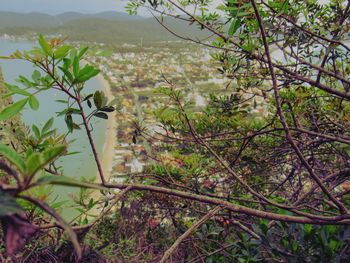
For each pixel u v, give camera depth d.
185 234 1.33
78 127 1.27
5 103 2.04
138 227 2.93
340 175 2.75
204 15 2.34
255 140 3.56
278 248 2.12
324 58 2.04
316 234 2.07
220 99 3.16
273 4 1.94
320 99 3.19
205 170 3.25
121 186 1.28
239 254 2.35
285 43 2.02
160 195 2.79
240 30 2.09
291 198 3.07
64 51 0.99
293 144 1.51
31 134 1.54
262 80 2.58
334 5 2.55
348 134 2.90
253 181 3.51
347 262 1.95
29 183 0.50
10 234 0.43
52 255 1.62
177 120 3.33
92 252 1.88
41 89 1.06
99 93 1.27
